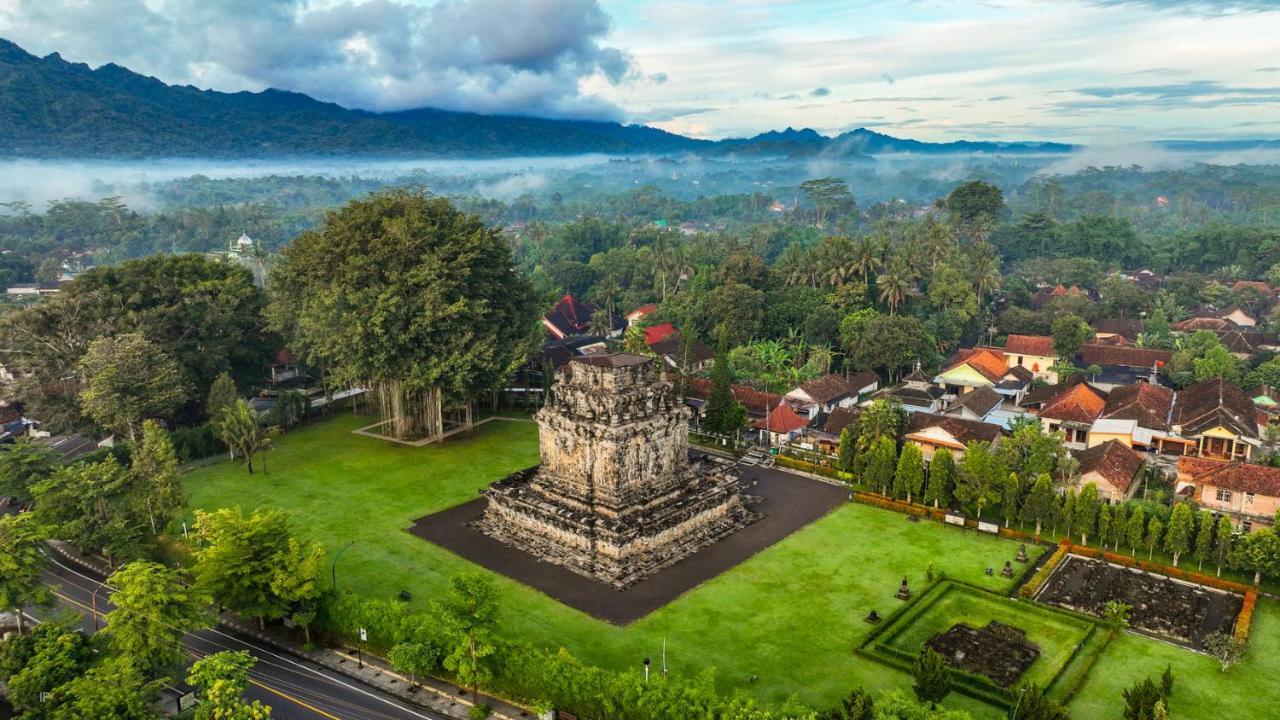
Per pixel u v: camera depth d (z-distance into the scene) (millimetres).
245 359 117625
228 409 96562
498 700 54688
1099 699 53438
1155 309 167625
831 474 94062
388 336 97438
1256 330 153625
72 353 102875
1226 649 55750
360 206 104938
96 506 72688
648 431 77000
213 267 117812
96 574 72562
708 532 78188
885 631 60938
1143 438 99750
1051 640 60656
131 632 51875
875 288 156125
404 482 92562
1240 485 76625
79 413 101062
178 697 52094
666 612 64438
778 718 45500
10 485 78750
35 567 60281
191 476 94500
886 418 91812
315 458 100500
